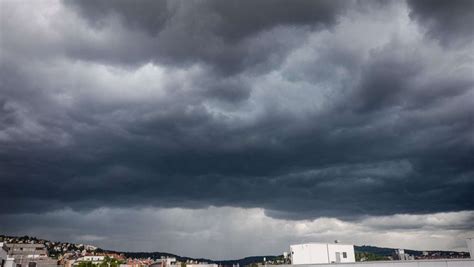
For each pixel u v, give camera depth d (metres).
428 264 44.50
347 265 53.19
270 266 70.25
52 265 174.38
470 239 46.41
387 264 48.12
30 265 157.12
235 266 172.00
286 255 87.31
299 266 61.97
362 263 51.03
